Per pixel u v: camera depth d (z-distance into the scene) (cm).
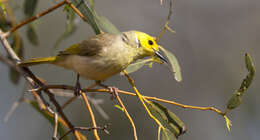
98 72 716
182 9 1470
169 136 621
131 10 1473
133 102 1260
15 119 1227
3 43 671
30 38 887
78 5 664
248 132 1302
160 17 1456
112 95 646
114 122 1202
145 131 1211
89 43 713
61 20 1310
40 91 641
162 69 1392
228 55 1430
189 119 1361
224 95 1387
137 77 1355
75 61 716
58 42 859
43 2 1300
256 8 1462
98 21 683
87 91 632
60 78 1249
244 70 1407
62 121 737
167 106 1368
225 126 1345
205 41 1442
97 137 559
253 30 1448
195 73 1406
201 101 1380
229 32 1455
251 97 1328
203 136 1333
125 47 738
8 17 820
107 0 1473
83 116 1214
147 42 773
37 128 1252
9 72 861
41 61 708
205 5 1473
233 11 1469
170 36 1433
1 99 1159
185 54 1423
